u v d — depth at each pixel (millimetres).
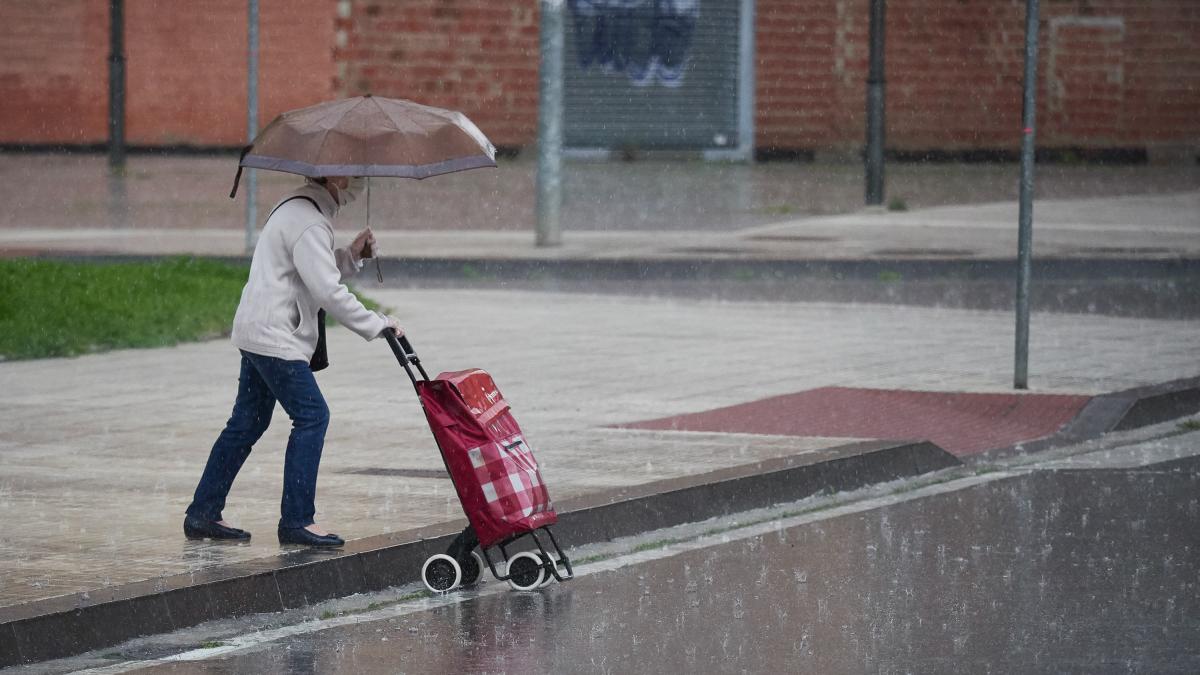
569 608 15547
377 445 22250
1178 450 23797
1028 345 29625
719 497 19844
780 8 92750
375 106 16031
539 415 24516
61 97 87688
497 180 76688
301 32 87250
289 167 15656
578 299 39969
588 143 91500
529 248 49688
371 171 15625
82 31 87500
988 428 24797
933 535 18594
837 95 94188
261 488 19469
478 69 89688
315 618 15227
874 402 26000
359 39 87812
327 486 19562
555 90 50125
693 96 92438
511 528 15688
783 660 13828
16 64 87188
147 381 27531
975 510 19953
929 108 95750
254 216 46688
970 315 37094
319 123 15883
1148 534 18547
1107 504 20203
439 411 15672
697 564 17297
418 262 46281
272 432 23297
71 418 24062
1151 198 70188
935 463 22625
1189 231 56250
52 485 19516
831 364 29641
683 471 20516
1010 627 14812
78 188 68250
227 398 25906
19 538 16828
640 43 91375
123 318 32594
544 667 13648
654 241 52344
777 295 41719
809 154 94000
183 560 15914
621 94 91500
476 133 16281
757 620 15094
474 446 15625
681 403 25609
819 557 17594
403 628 14859
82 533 17062
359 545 16500
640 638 14508
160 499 18781
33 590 14742
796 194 71875
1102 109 97875
